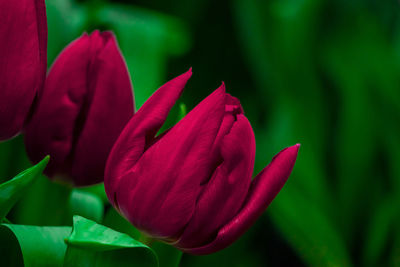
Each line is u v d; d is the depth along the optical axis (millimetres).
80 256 458
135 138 451
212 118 444
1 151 590
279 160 455
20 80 455
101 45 478
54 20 682
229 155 448
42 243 463
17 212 587
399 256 1130
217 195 448
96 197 557
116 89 471
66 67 472
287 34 1235
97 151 475
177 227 450
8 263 478
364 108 1229
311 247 1075
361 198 1205
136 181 448
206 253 458
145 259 465
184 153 444
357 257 1217
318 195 1133
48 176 487
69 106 472
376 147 1223
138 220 452
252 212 452
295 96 1217
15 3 448
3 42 449
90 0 785
